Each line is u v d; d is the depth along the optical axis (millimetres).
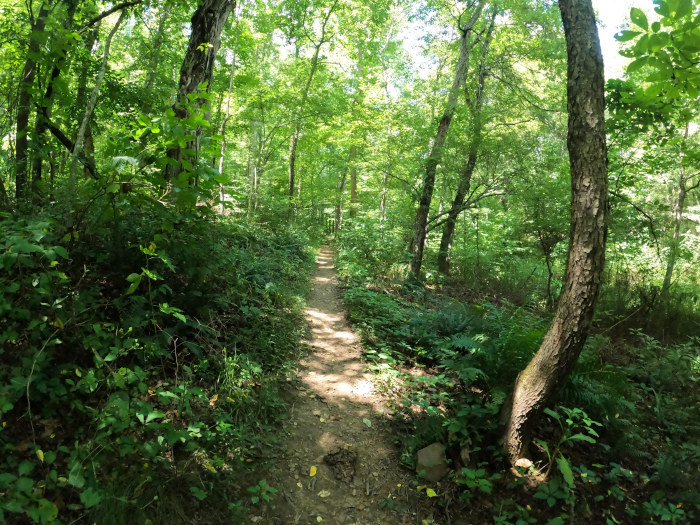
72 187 4254
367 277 9992
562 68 10961
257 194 16188
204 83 5691
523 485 3152
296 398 4168
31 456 2277
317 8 15758
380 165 12297
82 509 2160
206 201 4371
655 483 3371
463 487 3168
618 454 3658
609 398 3738
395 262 12117
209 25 5922
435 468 3287
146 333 3588
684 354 6000
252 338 4695
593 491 3215
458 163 10320
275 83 16328
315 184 23312
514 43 11734
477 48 11703
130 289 3041
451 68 12820
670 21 2773
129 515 2225
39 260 2988
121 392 2623
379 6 14844
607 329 7180
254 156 19953
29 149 4977
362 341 5859
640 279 9625
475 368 3914
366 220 16359
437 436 3535
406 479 3299
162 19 8516
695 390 5086
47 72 4660
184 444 2863
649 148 8188
